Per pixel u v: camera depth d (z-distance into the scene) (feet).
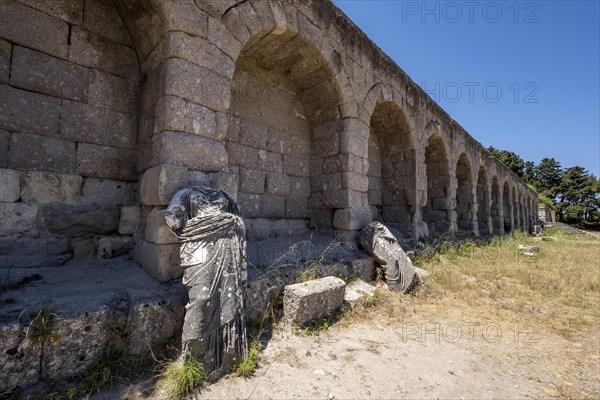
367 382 8.04
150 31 11.31
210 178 11.02
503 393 7.96
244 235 9.41
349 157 18.30
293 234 18.90
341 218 18.22
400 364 9.06
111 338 7.55
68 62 11.19
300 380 7.89
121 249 11.75
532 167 166.61
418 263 20.15
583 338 11.52
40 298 7.82
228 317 8.00
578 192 144.05
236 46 12.37
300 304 10.54
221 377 7.67
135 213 12.19
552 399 7.80
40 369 6.56
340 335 10.61
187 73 10.66
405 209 25.38
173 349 8.19
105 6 12.08
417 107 25.95
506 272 20.75
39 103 10.55
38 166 10.45
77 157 11.28
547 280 18.88
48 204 10.53
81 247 11.16
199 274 8.05
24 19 10.30
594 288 18.07
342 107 18.47
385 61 22.30
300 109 20.15
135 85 12.71
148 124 11.61
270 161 18.15
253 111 17.44
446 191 30.68
